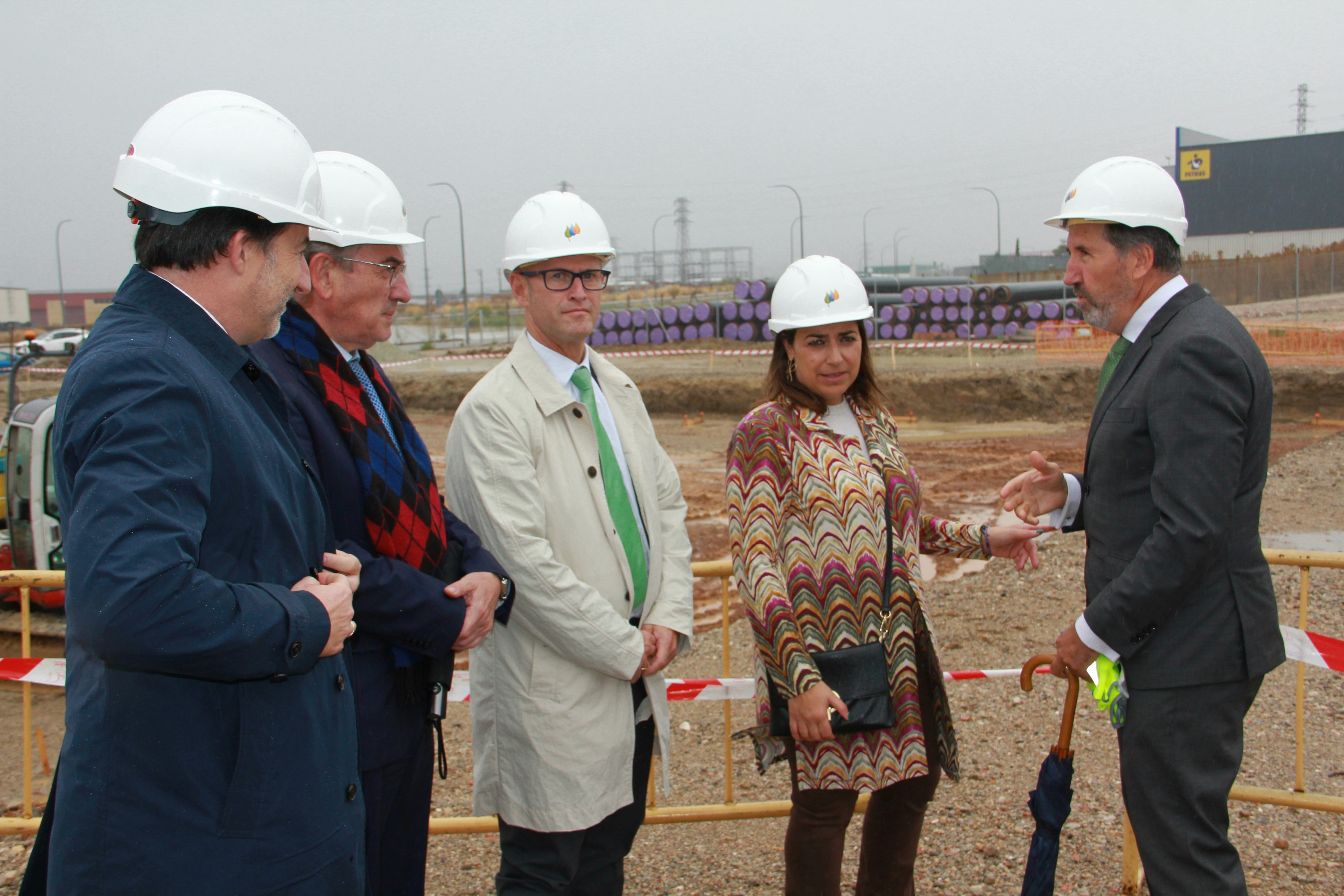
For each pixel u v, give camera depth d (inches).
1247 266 1509.6
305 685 64.5
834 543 95.7
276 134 63.8
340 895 65.6
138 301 60.5
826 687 90.5
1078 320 1080.2
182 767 57.9
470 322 2219.5
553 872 95.6
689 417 812.6
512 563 91.8
